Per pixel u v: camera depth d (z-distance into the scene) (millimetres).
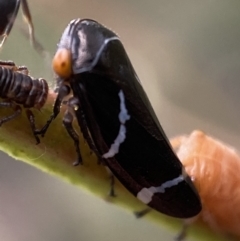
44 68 61
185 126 78
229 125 79
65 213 72
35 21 73
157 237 67
